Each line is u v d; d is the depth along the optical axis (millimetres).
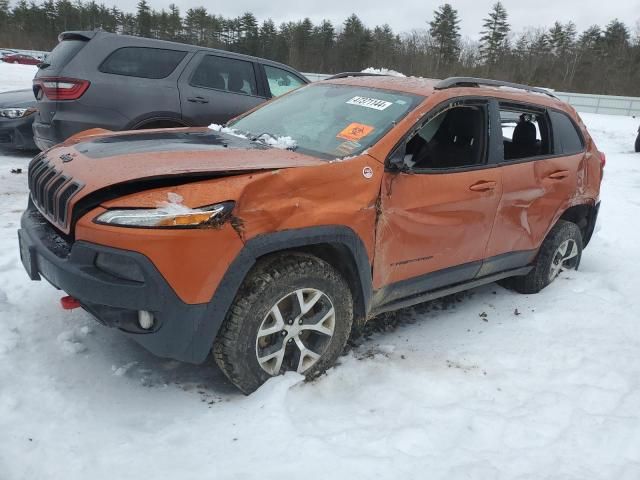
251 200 2607
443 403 2977
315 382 3035
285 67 7574
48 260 2654
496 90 3975
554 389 3172
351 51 70125
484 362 3441
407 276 3387
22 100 8297
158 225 2410
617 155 14008
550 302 4387
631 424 2861
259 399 2779
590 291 4602
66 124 5918
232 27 74812
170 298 2479
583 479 2457
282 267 2770
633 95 60438
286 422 2635
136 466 2336
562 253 4691
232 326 2686
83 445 2441
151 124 6312
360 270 3059
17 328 3326
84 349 3207
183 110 6438
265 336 2828
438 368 3328
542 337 3801
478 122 3742
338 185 2904
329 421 2730
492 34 70688
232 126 4066
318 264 2895
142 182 2584
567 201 4496
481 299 4461
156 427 2635
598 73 64562
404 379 3172
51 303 3693
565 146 4523
